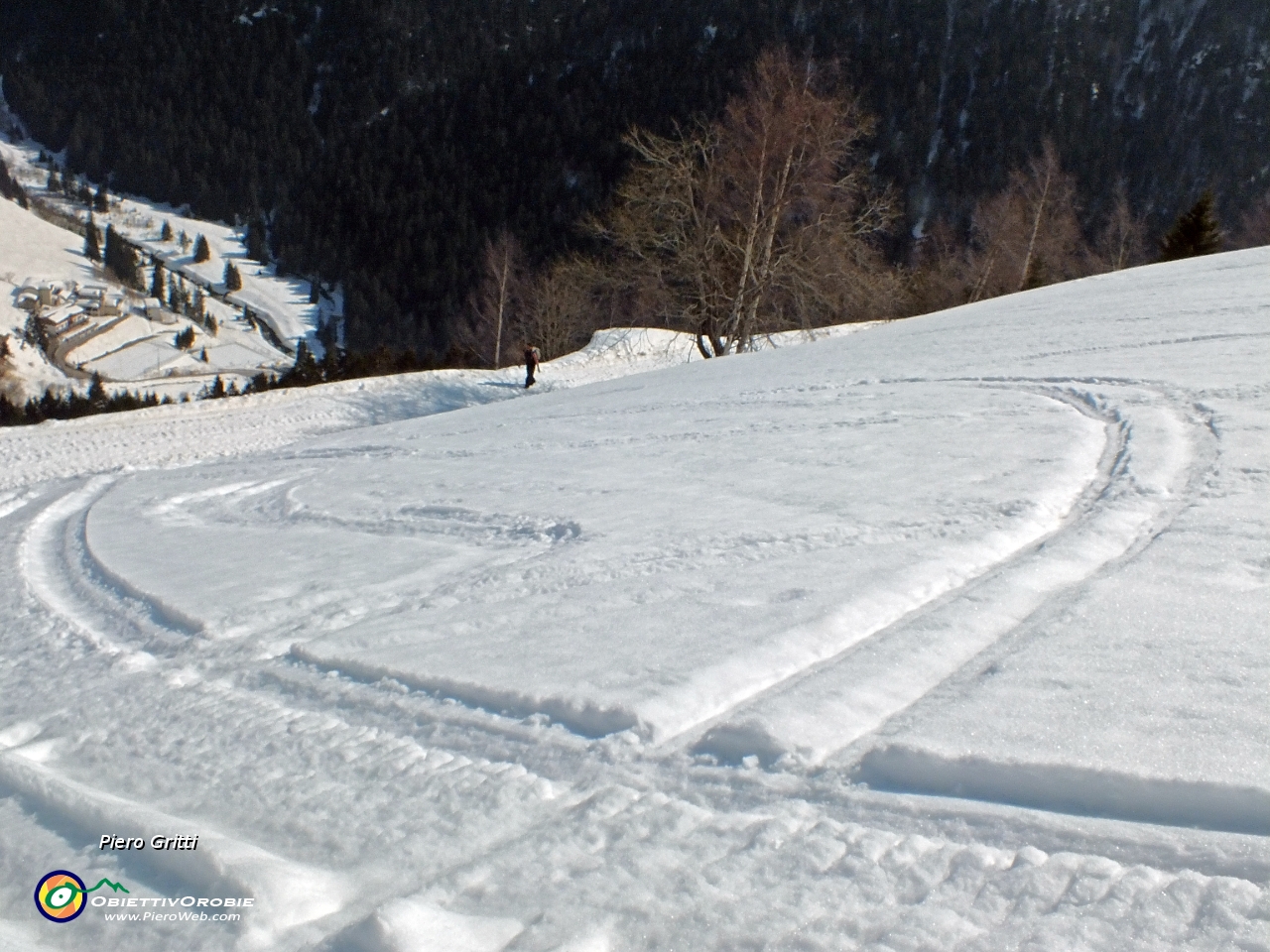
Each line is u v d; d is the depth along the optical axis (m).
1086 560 4.05
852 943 1.95
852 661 3.22
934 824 2.32
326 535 7.05
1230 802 2.18
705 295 26.23
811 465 6.84
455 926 2.09
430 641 4.07
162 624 5.06
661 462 7.88
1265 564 3.65
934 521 4.88
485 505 7.10
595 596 4.41
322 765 3.09
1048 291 17.80
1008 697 2.80
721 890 2.17
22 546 8.31
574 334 43.19
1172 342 9.57
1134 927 1.88
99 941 2.26
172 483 11.92
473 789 2.79
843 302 26.12
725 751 2.80
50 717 3.90
